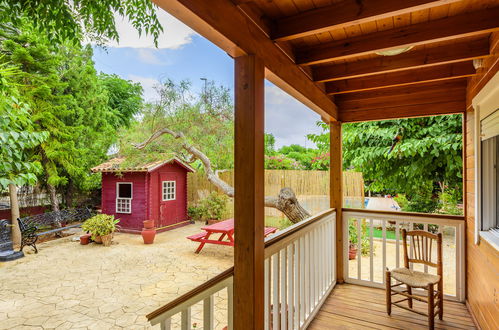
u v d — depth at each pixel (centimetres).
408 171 487
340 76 241
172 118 630
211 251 573
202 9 113
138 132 669
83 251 576
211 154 659
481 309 224
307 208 717
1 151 319
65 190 880
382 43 185
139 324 301
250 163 148
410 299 262
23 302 353
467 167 271
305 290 238
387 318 249
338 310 263
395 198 654
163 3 102
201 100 635
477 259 235
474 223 241
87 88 867
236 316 152
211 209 842
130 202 760
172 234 733
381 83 268
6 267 481
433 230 584
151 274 446
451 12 164
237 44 137
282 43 188
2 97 314
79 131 802
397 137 418
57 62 685
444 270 417
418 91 299
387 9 140
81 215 738
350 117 328
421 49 214
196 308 337
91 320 310
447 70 244
